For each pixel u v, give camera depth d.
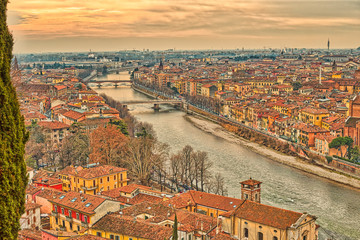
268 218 123.75
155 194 173.62
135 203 168.25
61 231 135.25
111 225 133.75
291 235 118.19
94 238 120.12
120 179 198.00
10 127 46.31
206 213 163.88
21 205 47.94
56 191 163.50
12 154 46.47
